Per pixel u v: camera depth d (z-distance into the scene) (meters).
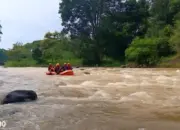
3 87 12.26
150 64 43.00
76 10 58.50
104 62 56.88
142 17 58.38
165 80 15.30
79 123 5.32
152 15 60.69
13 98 8.05
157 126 5.04
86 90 10.74
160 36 46.81
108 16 58.31
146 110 6.61
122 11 58.78
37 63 64.38
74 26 59.66
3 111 6.54
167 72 25.44
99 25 57.44
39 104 7.57
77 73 24.97
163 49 43.56
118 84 13.05
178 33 39.69
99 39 57.59
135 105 7.33
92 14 58.62
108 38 57.56
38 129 4.95
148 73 23.73
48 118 5.77
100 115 6.05
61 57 63.22
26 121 5.52
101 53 57.69
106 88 11.36
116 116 5.93
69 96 9.19
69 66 23.91
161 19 56.97
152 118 5.71
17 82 15.06
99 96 9.11
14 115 6.09
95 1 57.47
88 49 57.28
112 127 5.00
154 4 62.06
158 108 6.87
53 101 8.14
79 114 6.17
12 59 74.44
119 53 57.91
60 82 14.76
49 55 64.19
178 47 39.66
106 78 17.58
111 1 58.25
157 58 42.97
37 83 14.26
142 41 45.81
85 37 58.75
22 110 6.66
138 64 44.41
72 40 61.34
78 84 13.38
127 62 48.06
